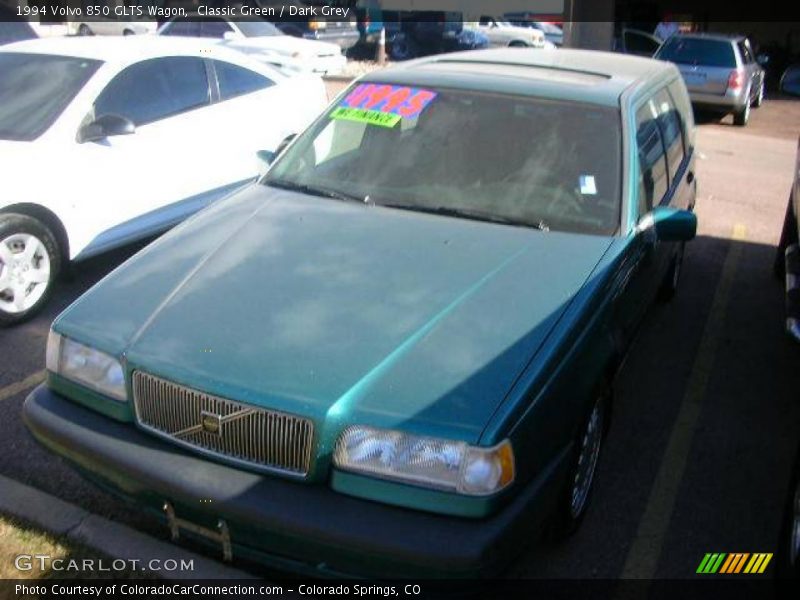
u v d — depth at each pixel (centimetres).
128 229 576
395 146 415
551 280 329
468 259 341
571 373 298
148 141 583
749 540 354
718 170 1091
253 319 302
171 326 301
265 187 418
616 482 390
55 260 535
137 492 286
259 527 263
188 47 641
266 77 701
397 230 364
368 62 1936
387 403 266
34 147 523
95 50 595
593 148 396
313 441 264
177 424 284
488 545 252
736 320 580
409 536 252
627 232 369
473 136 409
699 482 394
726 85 1457
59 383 311
